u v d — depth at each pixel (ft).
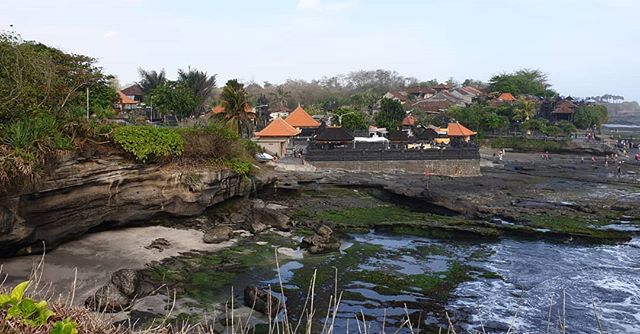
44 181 74.28
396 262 91.56
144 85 293.84
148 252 85.35
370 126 300.40
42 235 77.00
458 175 215.10
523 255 99.66
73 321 18.58
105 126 89.56
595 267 92.43
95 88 120.16
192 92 239.30
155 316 60.34
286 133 215.72
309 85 549.54
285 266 85.05
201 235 99.55
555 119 397.39
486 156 293.43
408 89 486.79
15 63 80.48
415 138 255.70
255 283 75.61
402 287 78.02
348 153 200.44
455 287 79.46
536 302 74.28
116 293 61.93
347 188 163.43
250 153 154.20
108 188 88.38
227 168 114.52
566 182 212.84
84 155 82.84
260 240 100.27
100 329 19.98
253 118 218.79
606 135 416.87
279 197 148.36
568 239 111.75
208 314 62.23
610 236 111.55
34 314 17.56
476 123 346.13
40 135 74.28
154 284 71.41
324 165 198.29
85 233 88.94
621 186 203.82
